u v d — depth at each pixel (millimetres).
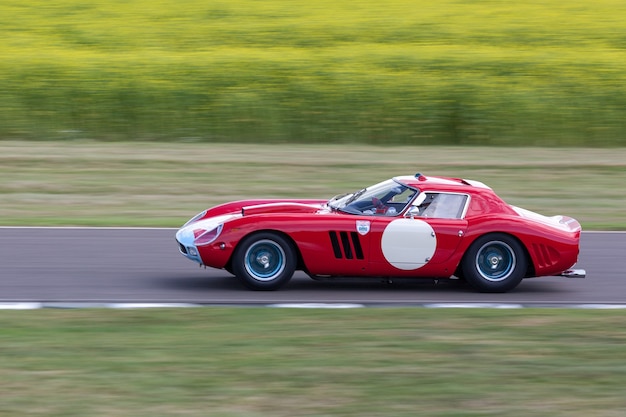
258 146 49281
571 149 51094
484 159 45875
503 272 20938
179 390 13406
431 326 17516
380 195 21188
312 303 19391
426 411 12750
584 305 19938
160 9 74000
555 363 15188
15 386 13430
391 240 20203
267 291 20453
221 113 52594
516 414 12727
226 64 57750
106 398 12992
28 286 20453
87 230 28203
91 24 68875
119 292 20141
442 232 20375
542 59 60969
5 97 52875
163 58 59000
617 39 67750
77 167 41469
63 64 56469
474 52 62250
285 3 77250
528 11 76250
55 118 52188
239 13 73438
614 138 53188
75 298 19406
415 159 45312
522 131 53125
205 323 17375
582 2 79938
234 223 20047
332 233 20078
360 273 20391
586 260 25281
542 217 22203
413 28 70000
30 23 68438
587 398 13445
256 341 16141
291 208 21500
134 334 16453
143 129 52156
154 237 27375
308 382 13906
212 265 20141
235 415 12414
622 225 31125
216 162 43281
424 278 20797
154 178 39469
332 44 65188
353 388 13680
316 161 44125
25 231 27703
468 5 78062
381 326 17438
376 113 53188
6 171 40094
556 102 54438
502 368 14852
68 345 15625
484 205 20984
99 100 53031
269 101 53000
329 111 53219
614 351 15977
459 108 53375
